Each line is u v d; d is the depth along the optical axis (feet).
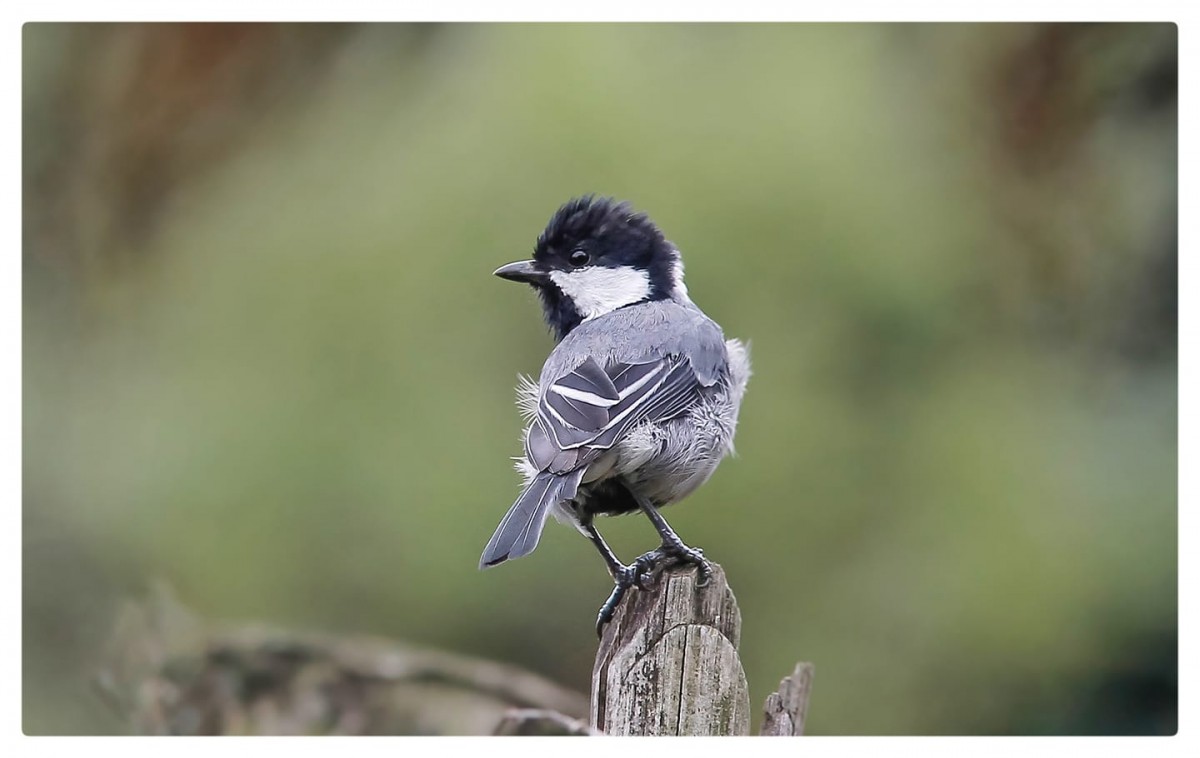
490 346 41.24
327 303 42.55
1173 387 44.98
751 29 43.80
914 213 42.63
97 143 49.37
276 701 31.48
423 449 40.68
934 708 39.93
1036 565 40.75
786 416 40.34
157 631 32.45
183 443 42.22
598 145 41.83
